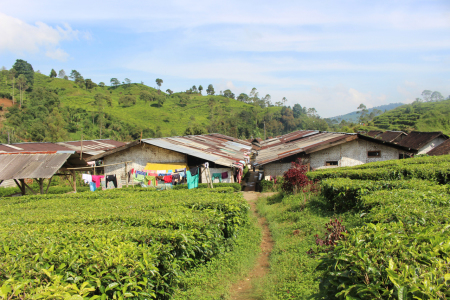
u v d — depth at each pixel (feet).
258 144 142.61
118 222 22.38
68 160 60.95
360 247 11.01
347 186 29.37
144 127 280.51
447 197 21.71
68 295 10.75
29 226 22.21
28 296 10.47
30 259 13.65
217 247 23.63
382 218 16.84
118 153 66.33
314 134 100.42
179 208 27.02
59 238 17.40
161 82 517.14
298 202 36.17
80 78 434.71
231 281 19.76
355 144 62.75
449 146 85.51
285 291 16.94
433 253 9.95
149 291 13.78
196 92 561.84
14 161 52.08
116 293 12.40
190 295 17.52
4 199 44.16
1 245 15.84
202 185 60.70
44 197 44.04
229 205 27.86
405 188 27.40
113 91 471.21
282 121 385.29
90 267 12.84
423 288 8.17
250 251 25.16
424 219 15.60
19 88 313.73
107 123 262.67
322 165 63.16
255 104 458.09
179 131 300.81
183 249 18.72
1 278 12.15
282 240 26.21
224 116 369.71
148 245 17.08
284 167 63.46
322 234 23.97
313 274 17.81
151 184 59.77
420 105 383.04
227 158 64.28
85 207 31.81
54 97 266.36
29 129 177.58
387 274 9.06
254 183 73.92
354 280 9.74
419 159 52.37
